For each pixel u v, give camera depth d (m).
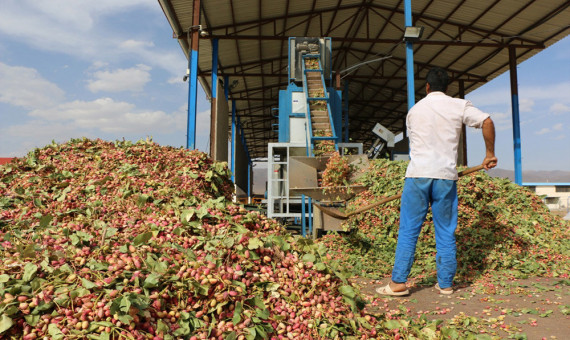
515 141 18.64
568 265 4.87
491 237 5.43
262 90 28.38
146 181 4.98
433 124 3.97
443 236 3.97
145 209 3.72
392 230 6.25
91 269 2.20
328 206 6.84
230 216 3.17
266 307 2.29
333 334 2.29
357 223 6.48
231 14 17.14
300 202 10.96
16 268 2.18
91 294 1.98
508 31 18.22
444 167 3.87
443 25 19.25
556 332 2.81
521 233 5.49
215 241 2.68
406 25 13.80
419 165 3.93
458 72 24.06
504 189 6.41
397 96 30.67
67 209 4.05
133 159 5.88
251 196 33.78
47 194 4.54
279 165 11.34
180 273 2.24
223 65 22.34
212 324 2.10
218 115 18.73
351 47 23.75
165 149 6.30
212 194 5.84
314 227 7.02
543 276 4.68
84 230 3.06
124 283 2.05
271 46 21.27
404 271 3.94
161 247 2.57
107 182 4.92
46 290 1.98
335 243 6.30
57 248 2.51
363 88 29.16
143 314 1.92
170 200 4.09
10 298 1.87
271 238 2.83
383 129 18.12
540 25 17.09
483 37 19.08
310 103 11.86
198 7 14.45
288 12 18.20
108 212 3.71
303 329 2.29
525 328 2.92
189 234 2.89
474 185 6.18
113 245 2.62
